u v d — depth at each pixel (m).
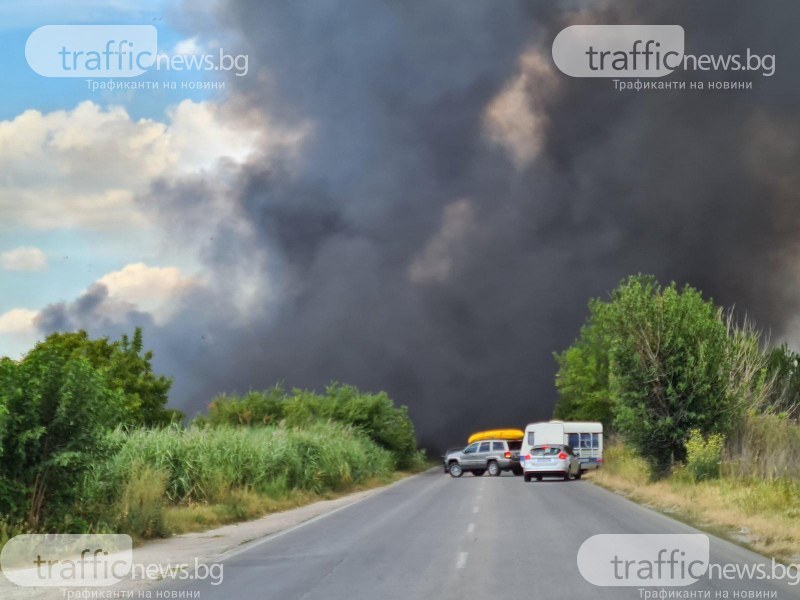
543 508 24.52
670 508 23.89
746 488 24.05
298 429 40.38
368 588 11.49
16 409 17.25
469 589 11.10
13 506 16.48
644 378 33.81
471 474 63.12
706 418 33.09
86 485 18.47
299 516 25.70
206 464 27.03
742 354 34.94
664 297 34.75
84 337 50.03
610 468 43.28
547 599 10.32
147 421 48.41
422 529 19.50
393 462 63.94
